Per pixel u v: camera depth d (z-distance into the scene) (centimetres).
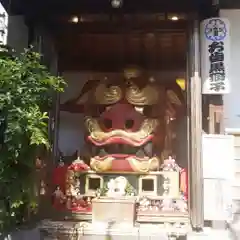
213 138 491
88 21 538
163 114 603
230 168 486
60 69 675
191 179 490
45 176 537
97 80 621
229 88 500
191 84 504
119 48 646
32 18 533
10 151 374
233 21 611
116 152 567
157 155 595
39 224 479
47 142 379
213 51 504
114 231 456
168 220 494
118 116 567
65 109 651
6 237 417
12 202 384
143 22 536
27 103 378
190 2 510
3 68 374
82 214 514
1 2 545
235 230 477
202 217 471
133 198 505
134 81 597
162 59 687
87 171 550
